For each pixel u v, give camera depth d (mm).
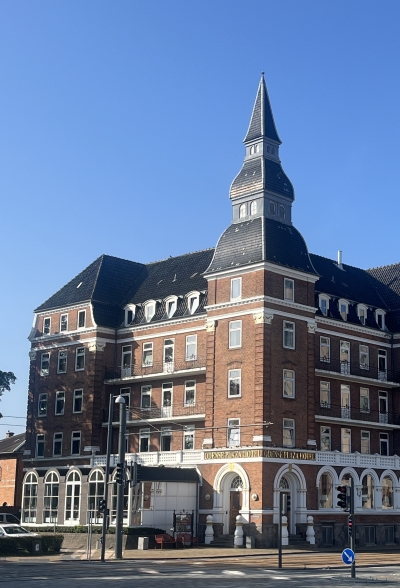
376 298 72250
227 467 55656
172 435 62625
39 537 47812
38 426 70375
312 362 59219
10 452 79875
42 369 71812
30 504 63531
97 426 65938
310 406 58250
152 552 47969
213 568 36531
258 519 53000
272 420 55281
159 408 63625
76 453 66500
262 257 57344
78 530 55031
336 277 70438
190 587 26797
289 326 58219
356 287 71688
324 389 62844
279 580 30172
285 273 58719
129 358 67062
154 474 54719
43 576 31438
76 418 67188
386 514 61844
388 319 70375
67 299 71438
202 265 67312
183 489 56406
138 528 52000
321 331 63062
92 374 66688
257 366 55781
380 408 67562
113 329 68375
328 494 58375
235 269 58812
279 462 54844
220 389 57938
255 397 55406
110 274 71875
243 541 53062
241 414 56125
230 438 56500
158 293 67750
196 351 61906
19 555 45938
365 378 64875
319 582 29344
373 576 32938
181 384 62812
